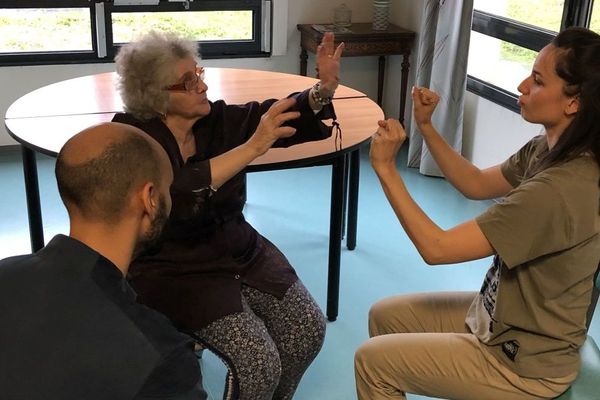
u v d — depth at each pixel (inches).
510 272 61.3
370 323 74.9
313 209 141.9
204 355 98.6
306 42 174.7
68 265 43.5
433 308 72.1
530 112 60.4
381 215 140.1
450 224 137.6
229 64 176.2
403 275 118.6
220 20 173.5
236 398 72.3
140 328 42.5
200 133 78.0
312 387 92.6
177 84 71.7
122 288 44.3
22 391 40.1
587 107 56.1
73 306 42.1
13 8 158.2
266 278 80.4
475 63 156.6
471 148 155.9
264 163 85.5
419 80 158.4
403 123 179.3
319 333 81.0
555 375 61.6
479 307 67.5
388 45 170.1
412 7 171.6
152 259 75.5
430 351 64.8
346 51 167.9
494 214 58.7
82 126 98.7
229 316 73.3
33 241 107.4
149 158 46.9
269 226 134.2
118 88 73.5
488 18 147.9
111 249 46.4
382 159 63.3
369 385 67.1
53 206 140.1
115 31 166.7
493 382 63.4
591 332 104.5
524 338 61.4
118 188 45.3
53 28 163.2
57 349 40.8
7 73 161.2
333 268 103.3
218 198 76.7
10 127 97.7
